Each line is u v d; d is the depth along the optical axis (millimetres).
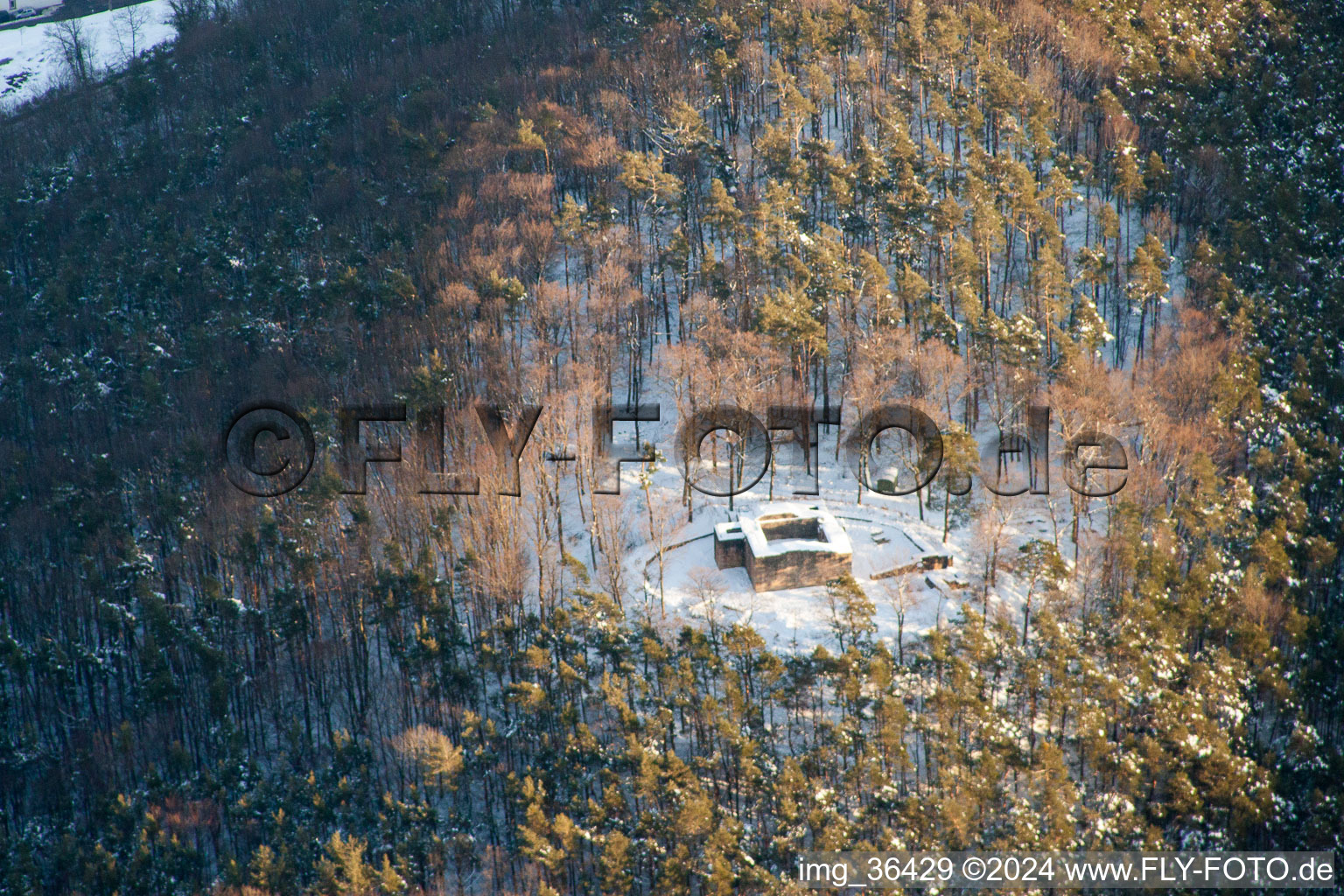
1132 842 87500
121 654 116938
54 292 155000
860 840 89062
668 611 108250
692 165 154625
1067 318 131500
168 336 146625
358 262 149875
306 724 110125
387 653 115562
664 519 117750
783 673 98812
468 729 99688
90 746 111125
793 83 157750
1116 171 144000
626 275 136750
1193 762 90688
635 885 91500
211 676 109875
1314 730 95438
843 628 101375
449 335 130625
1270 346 124812
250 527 116000
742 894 87750
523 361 132500
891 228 138375
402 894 91875
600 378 126812
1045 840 86250
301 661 113938
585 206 151875
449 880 96500
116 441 135250
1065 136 157500
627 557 115125
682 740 99250
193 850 98438
